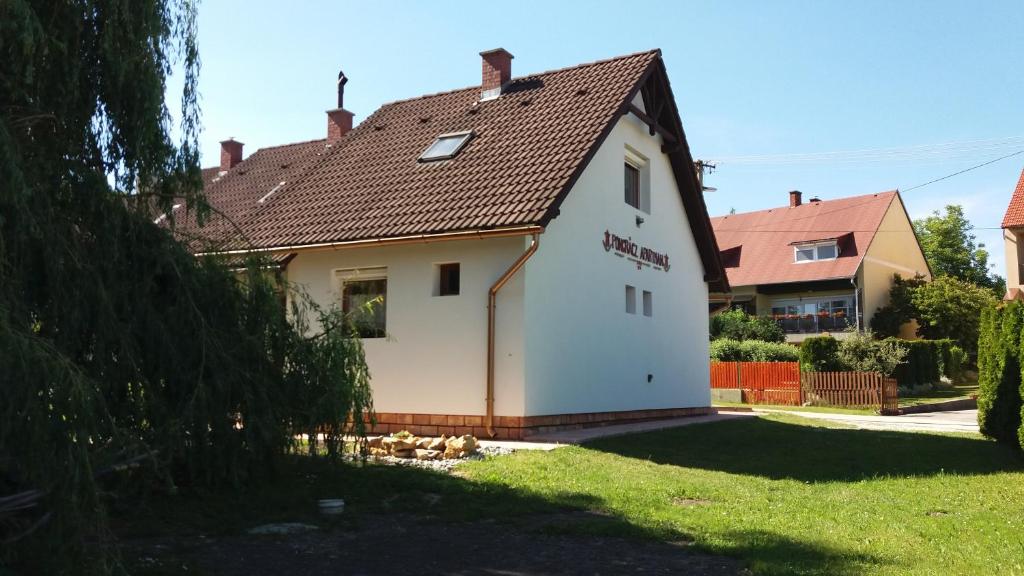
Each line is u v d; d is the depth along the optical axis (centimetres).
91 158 638
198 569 517
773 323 3959
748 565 547
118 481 630
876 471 1059
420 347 1362
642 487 873
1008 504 807
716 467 1069
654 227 1823
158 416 631
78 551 449
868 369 2898
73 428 456
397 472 898
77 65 604
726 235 4894
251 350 721
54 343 542
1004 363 1373
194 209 730
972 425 1944
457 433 1305
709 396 2103
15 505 443
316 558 564
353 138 1867
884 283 4381
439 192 1420
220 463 680
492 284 1307
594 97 1588
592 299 1502
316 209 1534
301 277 1485
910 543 611
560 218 1402
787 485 930
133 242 650
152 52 657
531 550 596
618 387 1590
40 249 562
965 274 5750
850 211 4531
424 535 642
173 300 679
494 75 1794
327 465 842
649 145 1820
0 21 528
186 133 712
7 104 572
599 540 630
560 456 1057
